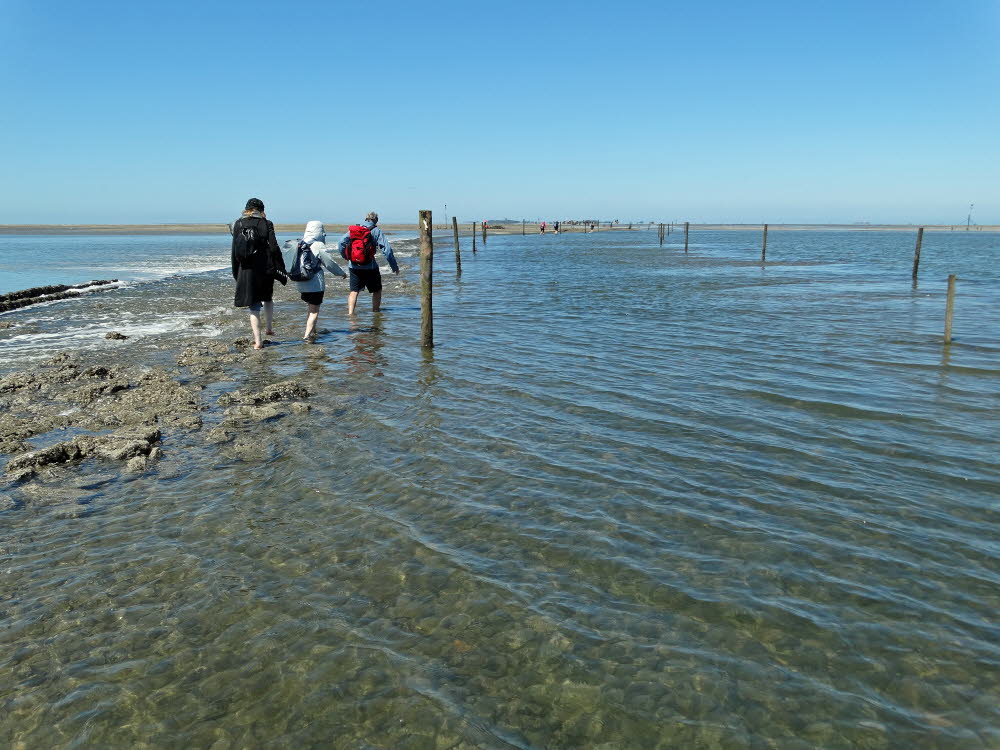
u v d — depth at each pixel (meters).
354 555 4.47
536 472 5.88
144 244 66.06
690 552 4.53
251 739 2.95
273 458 6.21
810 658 3.47
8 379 9.15
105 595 4.04
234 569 4.31
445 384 8.95
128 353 11.33
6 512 5.15
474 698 3.19
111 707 3.14
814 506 5.25
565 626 3.73
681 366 10.18
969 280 26.38
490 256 45.97
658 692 3.22
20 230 147.38
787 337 12.86
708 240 91.31
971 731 2.97
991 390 8.77
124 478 5.79
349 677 3.33
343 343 11.98
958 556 4.50
